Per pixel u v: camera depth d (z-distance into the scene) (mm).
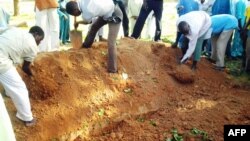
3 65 3240
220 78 5305
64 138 3689
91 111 3990
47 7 5254
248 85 5203
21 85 3412
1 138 2736
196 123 4039
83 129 3842
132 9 6680
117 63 4605
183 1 5863
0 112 2730
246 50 5504
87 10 4012
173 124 4023
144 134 3830
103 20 4344
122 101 4242
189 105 4410
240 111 4305
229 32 5297
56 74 4109
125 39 5434
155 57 5121
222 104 4430
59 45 6102
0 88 3807
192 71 5070
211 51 5809
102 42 5066
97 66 4480
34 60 4090
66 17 6500
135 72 4719
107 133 3973
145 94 4438
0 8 4586
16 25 7625
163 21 9281
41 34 3658
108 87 4305
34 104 3793
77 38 4848
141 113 4242
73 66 4340
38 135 3533
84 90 4125
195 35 4715
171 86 4770
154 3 5703
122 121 4059
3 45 3262
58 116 3754
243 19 5969
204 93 4766
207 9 6004
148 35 6996
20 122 3557
